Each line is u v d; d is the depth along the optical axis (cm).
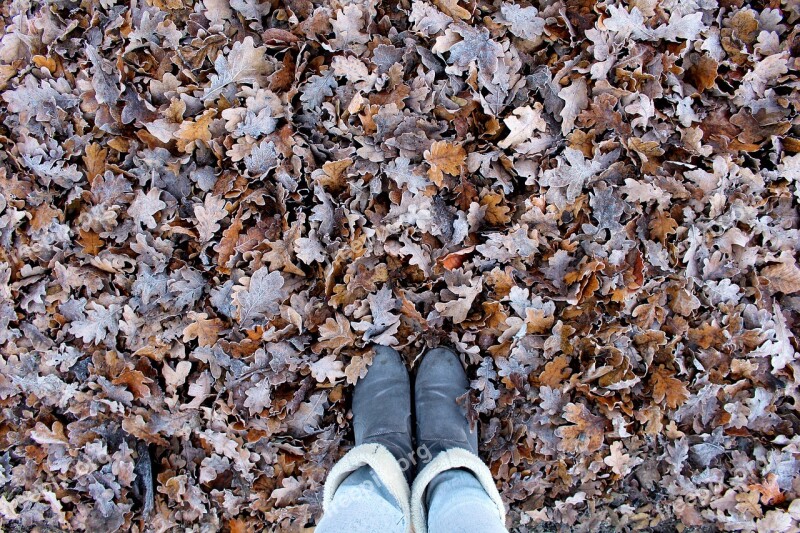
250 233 169
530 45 175
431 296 168
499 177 169
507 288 165
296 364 164
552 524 178
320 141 172
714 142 172
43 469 169
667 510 175
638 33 169
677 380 161
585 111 167
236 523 170
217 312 170
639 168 170
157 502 170
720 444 170
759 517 166
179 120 168
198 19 174
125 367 164
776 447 169
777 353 167
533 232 166
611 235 165
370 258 168
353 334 167
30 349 170
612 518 176
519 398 168
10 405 171
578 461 168
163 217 170
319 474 171
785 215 174
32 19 176
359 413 168
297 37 172
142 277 166
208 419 167
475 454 162
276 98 170
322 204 166
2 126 176
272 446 167
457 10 170
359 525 128
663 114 170
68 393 165
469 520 124
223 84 168
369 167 167
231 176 168
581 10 173
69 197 172
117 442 170
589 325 164
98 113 168
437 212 169
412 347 175
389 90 171
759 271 172
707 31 172
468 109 170
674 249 165
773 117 174
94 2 179
